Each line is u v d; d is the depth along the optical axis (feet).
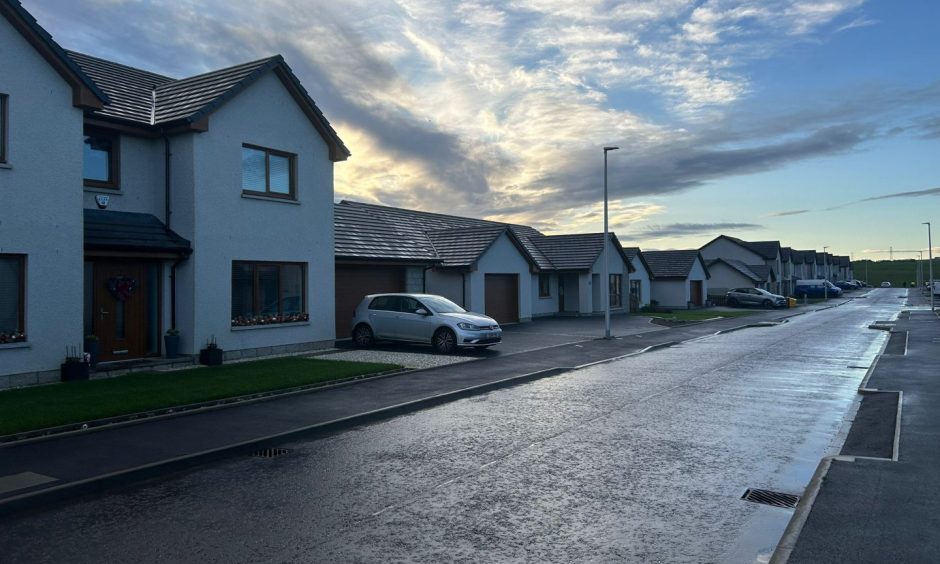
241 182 54.44
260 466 25.27
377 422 33.17
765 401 38.22
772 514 19.79
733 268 206.69
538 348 66.33
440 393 39.91
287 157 59.47
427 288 93.71
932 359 55.88
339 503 20.83
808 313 143.13
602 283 128.47
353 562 16.37
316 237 61.57
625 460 25.67
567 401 38.37
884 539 17.11
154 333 51.21
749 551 17.06
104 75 56.80
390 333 64.08
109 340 48.29
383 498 21.29
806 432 30.53
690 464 25.14
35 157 40.91
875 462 24.36
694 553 16.92
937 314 129.59
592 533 18.24
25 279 40.45
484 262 93.30
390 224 85.61
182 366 49.24
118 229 47.39
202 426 31.01
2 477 22.94
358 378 44.88
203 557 16.69
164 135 51.47
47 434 28.99
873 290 360.48
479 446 27.96
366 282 74.49
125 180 50.67
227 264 53.11
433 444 28.40
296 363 50.93
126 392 37.35
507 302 101.04
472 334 60.13
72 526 18.98
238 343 54.08
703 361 57.47
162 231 50.62
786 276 281.33
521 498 21.22
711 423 32.32
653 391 41.75
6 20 39.63
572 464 25.11
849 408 36.24
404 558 16.60
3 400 34.76
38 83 41.11
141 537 18.07
